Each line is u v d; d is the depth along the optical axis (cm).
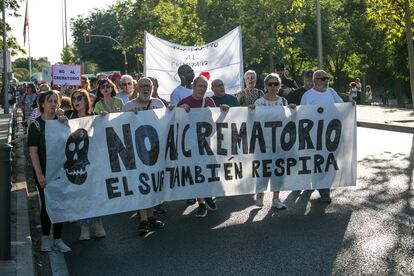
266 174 830
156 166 749
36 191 1051
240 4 3947
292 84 1225
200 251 658
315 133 842
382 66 5375
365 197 893
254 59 4103
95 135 712
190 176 793
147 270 603
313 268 579
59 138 686
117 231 774
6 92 3472
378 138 1745
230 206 886
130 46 4450
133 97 933
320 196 892
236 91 1269
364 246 642
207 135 797
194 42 3988
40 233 773
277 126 827
